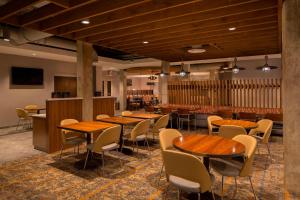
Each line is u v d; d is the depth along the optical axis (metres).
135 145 5.32
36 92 8.88
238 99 7.90
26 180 3.31
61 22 3.91
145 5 3.42
